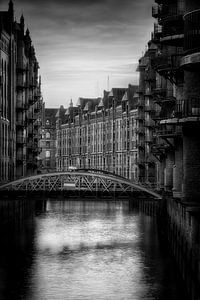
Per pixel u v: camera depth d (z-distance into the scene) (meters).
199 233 40.47
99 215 99.31
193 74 50.41
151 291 43.44
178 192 63.53
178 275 48.38
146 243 64.31
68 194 72.75
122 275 48.50
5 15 97.81
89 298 41.78
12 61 98.38
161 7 76.25
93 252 58.66
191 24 48.28
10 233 72.75
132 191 73.44
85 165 180.00
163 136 65.19
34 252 58.75
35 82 132.88
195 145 50.19
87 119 178.62
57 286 45.12
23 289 44.22
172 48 71.94
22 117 105.31
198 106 49.19
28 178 73.44
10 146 97.38
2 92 91.56
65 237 69.06
